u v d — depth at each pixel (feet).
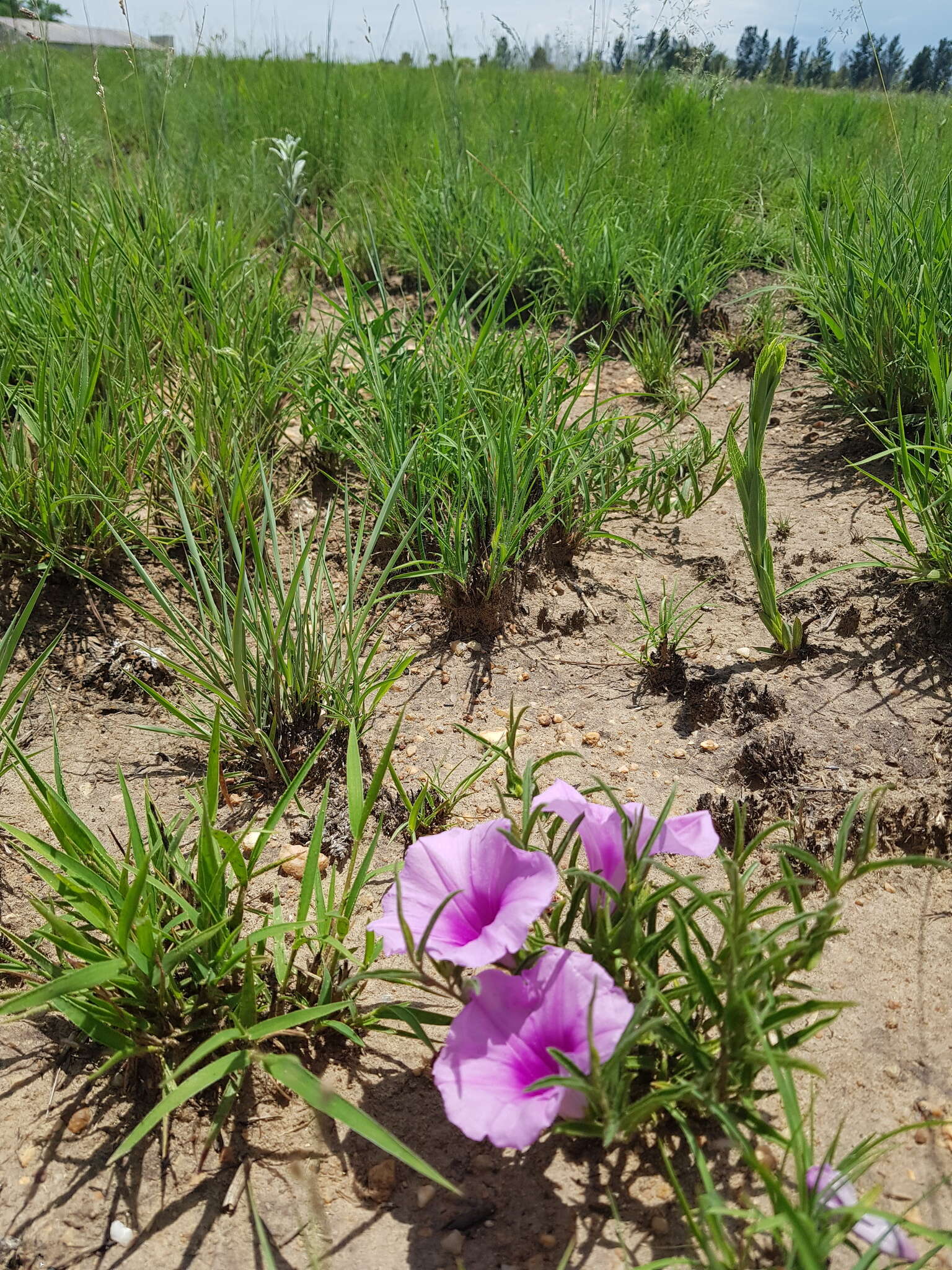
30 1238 0.88
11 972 1.11
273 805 1.37
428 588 1.67
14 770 1.40
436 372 1.95
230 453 1.85
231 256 2.45
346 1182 0.93
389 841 1.31
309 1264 0.86
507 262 2.79
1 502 1.62
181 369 1.97
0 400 1.78
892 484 2.02
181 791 1.38
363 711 1.51
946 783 1.34
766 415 1.45
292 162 3.10
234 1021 0.98
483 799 1.36
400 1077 1.02
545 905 0.85
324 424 1.98
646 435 2.29
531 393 1.96
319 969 1.08
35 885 1.23
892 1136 0.92
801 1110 0.96
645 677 1.59
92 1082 1.01
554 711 1.53
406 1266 0.85
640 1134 0.94
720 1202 0.76
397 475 1.70
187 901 1.09
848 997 1.08
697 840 0.95
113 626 1.66
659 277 2.73
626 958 0.91
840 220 2.57
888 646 1.60
